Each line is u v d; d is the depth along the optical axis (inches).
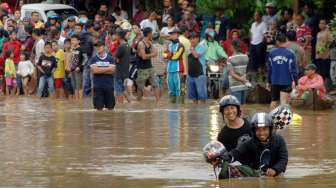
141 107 1652.3
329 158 979.3
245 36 2027.6
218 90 1851.6
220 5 2016.5
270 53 1584.6
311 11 1904.5
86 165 941.2
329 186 818.8
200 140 1126.4
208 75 1847.9
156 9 2313.0
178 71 1750.7
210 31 1865.2
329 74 1828.2
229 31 1983.3
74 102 1818.4
